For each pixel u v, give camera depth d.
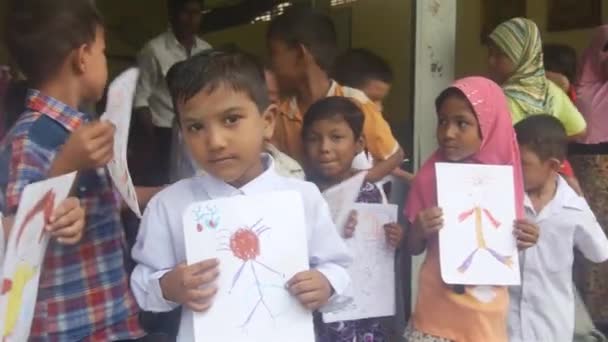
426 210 2.66
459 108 2.75
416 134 3.80
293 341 1.96
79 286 2.03
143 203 2.47
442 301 2.69
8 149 1.93
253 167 2.09
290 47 3.07
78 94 2.05
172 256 2.09
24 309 1.81
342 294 2.11
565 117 3.58
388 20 4.14
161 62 4.51
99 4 5.72
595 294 3.77
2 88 2.54
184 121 2.04
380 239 2.82
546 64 4.29
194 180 2.12
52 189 1.75
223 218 1.98
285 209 2.00
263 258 1.98
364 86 3.63
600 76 4.07
